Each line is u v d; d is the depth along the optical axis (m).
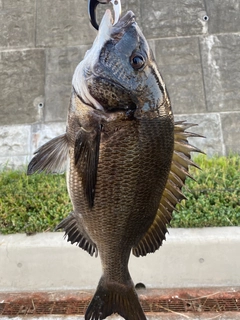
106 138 0.36
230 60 1.14
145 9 1.18
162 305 0.65
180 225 0.76
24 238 0.75
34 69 1.17
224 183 0.86
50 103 1.15
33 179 0.95
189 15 1.17
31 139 1.14
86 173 0.36
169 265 0.71
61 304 0.66
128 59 0.35
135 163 0.36
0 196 0.87
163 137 0.36
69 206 0.81
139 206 0.38
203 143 1.11
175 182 0.41
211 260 0.71
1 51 1.18
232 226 0.75
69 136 0.39
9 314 0.63
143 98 0.35
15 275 0.72
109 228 0.40
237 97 1.12
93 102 0.35
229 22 1.16
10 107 1.16
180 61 1.15
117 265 0.42
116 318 0.58
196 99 1.13
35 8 1.21
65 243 0.72
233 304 0.64
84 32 1.18
